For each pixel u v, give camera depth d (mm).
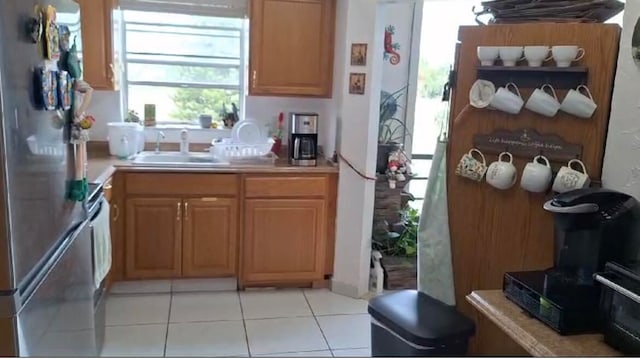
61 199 1678
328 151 3906
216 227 3428
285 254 3541
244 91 3941
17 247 1287
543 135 1954
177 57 3865
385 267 3654
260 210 3453
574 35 1864
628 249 1589
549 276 1610
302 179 3473
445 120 2518
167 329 2947
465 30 2127
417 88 4281
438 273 2277
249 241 3479
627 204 1588
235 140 3809
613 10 1896
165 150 3852
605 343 1383
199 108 3979
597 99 1832
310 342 2871
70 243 1762
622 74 1750
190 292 3502
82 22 3355
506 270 2098
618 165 1766
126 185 3283
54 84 1536
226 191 3404
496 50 2010
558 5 1926
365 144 3367
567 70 1855
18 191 1294
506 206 2076
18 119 1298
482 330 2172
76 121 1782
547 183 1922
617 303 1341
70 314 1786
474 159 2139
